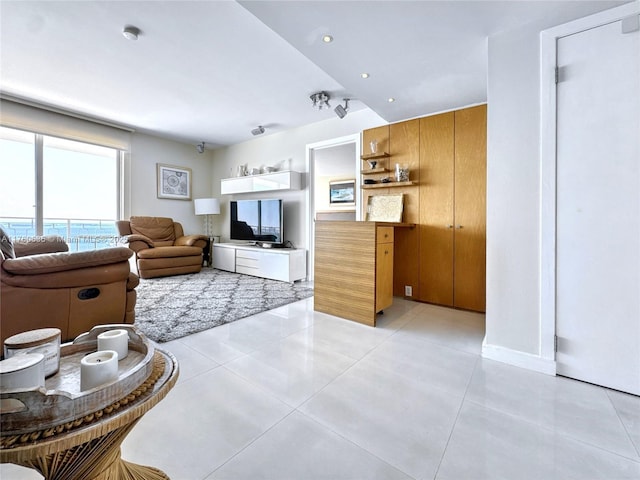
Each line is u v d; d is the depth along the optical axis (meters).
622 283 1.52
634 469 1.04
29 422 0.57
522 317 1.78
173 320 2.53
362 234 2.52
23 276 1.76
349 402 1.42
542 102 1.68
